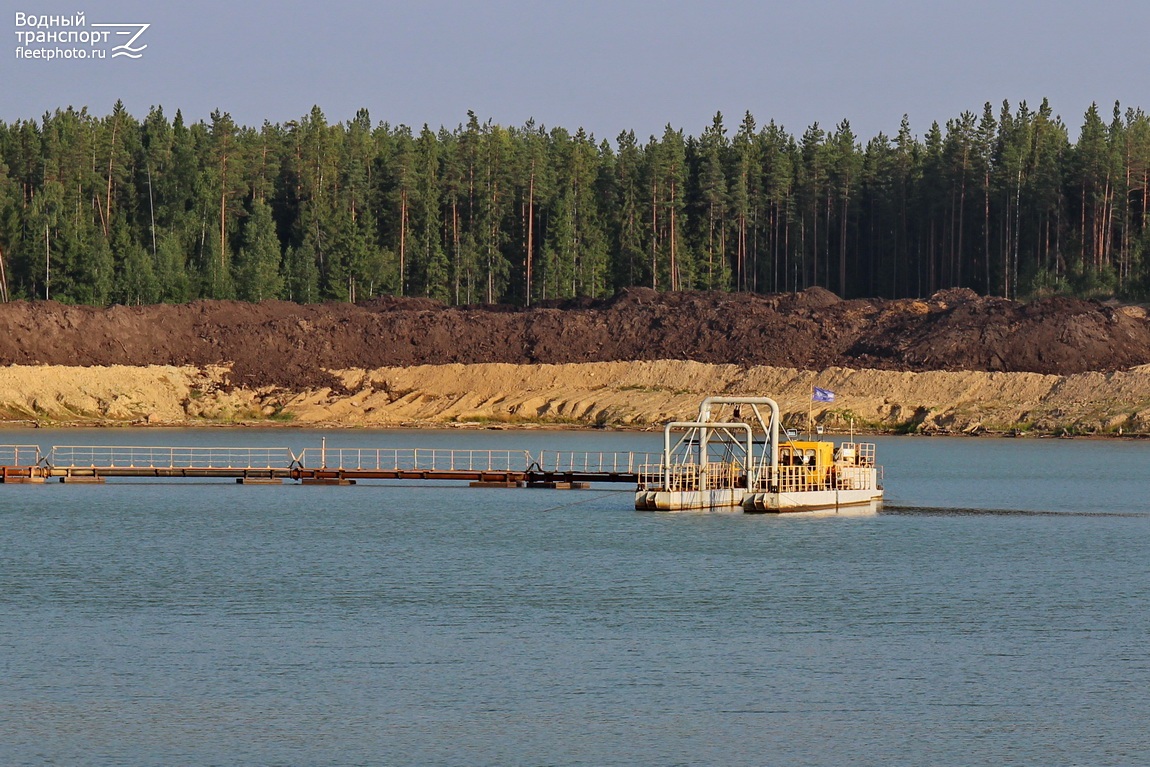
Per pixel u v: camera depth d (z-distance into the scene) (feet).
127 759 311.88
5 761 310.04
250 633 424.05
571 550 588.09
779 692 362.53
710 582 513.04
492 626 435.12
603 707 349.41
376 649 404.16
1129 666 389.60
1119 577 528.63
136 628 430.61
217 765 308.40
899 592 495.41
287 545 608.60
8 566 549.95
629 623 440.86
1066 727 335.47
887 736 328.90
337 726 333.62
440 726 334.03
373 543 613.52
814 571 537.65
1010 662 393.91
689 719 340.39
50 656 394.32
